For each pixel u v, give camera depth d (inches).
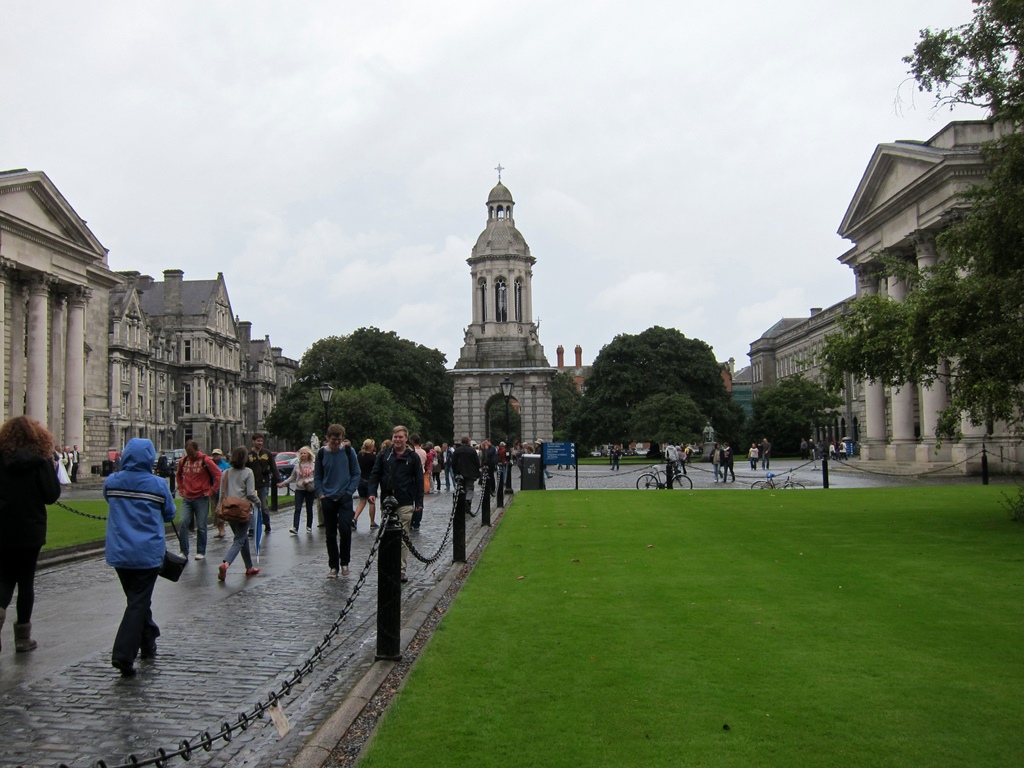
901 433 1894.7
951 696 293.6
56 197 2027.6
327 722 274.1
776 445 3617.1
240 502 567.8
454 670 329.7
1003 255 733.3
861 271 2112.5
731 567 553.3
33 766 252.1
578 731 265.0
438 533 849.5
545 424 3171.8
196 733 280.4
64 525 908.0
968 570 527.8
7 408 1957.4
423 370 3695.9
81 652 385.7
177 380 3932.1
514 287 3280.0
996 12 717.9
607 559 597.6
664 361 3447.3
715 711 281.3
